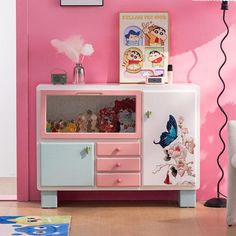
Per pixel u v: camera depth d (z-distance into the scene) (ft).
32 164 16.87
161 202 16.76
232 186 14.38
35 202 16.74
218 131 16.96
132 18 16.62
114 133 15.97
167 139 15.98
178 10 16.75
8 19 20.07
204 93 16.90
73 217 15.30
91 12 16.70
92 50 16.57
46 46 16.74
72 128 16.15
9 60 20.16
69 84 16.11
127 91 15.97
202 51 16.84
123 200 16.92
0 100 20.20
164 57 16.69
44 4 16.67
